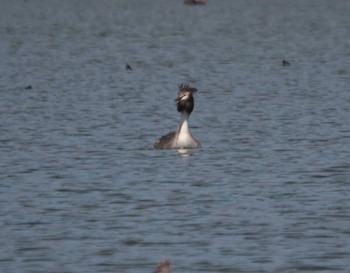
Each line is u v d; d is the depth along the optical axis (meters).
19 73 56.72
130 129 36.28
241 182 27.47
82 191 26.53
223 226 23.02
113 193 26.27
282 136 34.59
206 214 24.06
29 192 26.50
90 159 30.75
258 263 20.31
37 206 25.02
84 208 24.73
